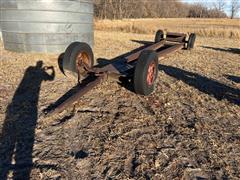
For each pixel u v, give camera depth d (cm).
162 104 469
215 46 1322
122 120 402
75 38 838
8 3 768
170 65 788
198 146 339
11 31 805
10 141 339
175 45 957
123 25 2588
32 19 766
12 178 276
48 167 294
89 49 548
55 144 336
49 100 468
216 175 289
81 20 836
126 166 298
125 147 333
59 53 818
